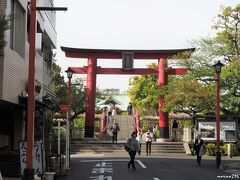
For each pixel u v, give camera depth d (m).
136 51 45.25
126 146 25.30
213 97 37.59
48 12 28.23
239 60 34.12
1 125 20.81
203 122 40.31
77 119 66.12
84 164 28.44
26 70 20.39
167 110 41.91
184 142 43.28
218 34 35.03
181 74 44.31
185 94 39.09
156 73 45.53
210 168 26.31
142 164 28.59
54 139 25.31
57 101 34.94
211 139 40.06
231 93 36.19
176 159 33.75
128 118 59.56
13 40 17.88
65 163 22.88
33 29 12.55
